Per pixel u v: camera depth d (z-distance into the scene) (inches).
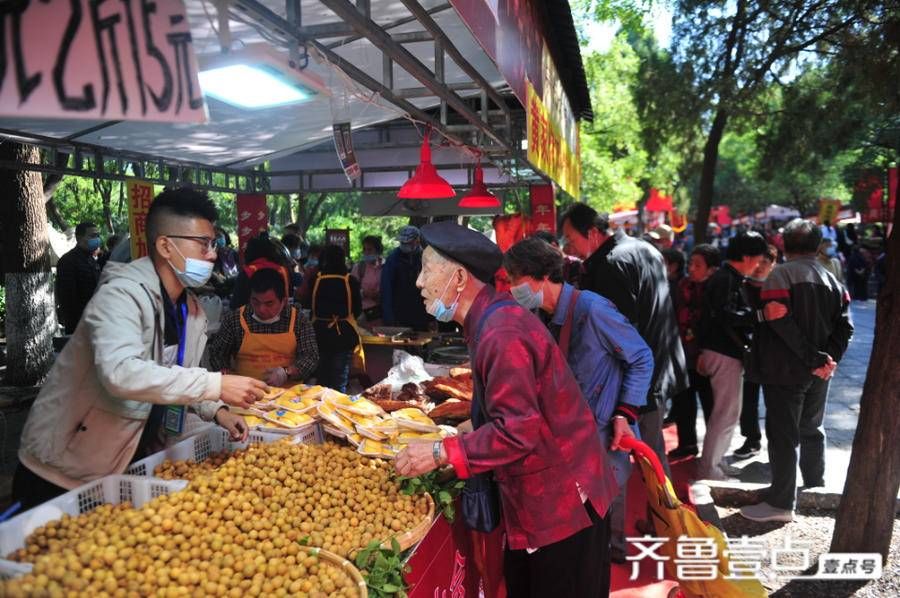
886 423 145.6
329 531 87.4
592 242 159.3
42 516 81.0
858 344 457.7
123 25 54.4
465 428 126.2
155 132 208.8
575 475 88.7
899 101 312.0
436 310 89.8
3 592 60.0
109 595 65.7
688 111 426.0
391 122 343.6
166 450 103.7
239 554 76.5
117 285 88.5
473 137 249.1
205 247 93.0
